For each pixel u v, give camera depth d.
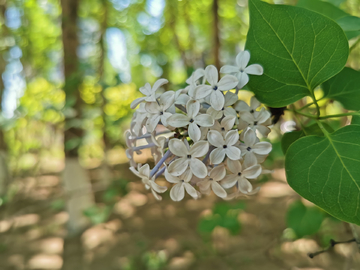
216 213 0.26
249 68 0.11
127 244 0.50
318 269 0.36
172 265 0.44
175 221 0.54
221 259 0.40
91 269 0.44
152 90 0.11
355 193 0.09
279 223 0.45
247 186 0.11
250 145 0.10
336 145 0.10
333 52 0.10
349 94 0.13
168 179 0.11
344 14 0.15
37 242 0.51
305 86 0.11
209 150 0.11
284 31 0.10
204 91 0.10
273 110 0.12
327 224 0.29
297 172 0.10
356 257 0.33
